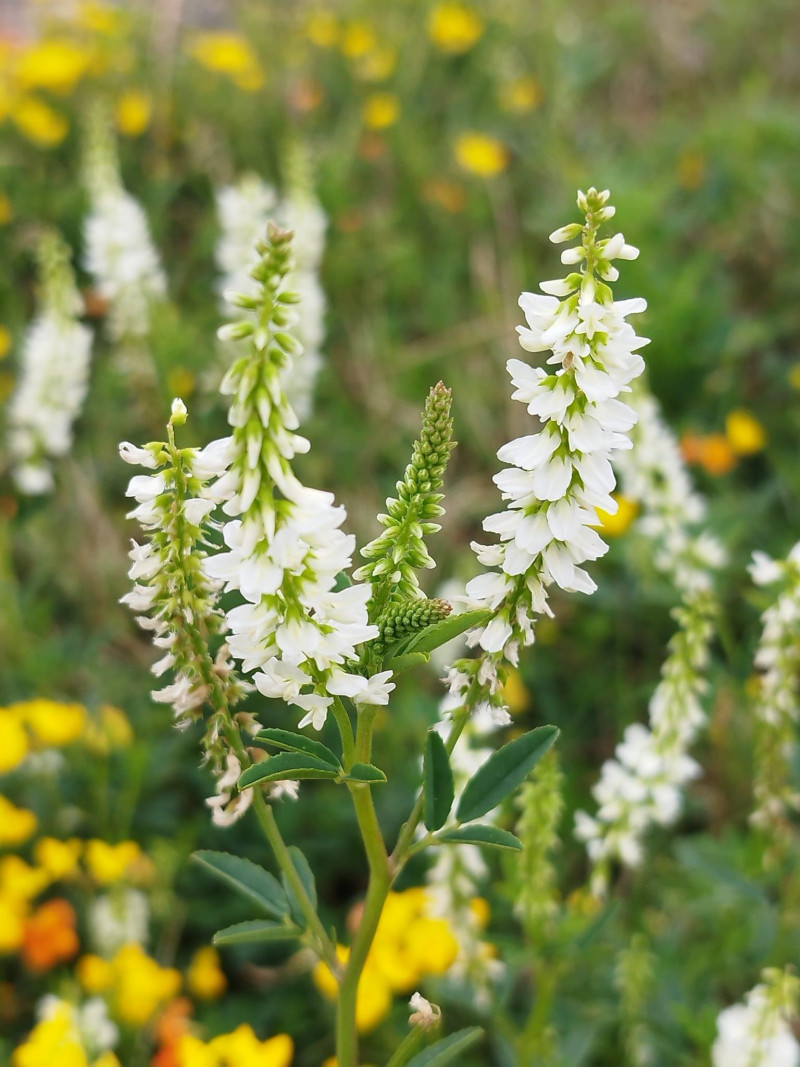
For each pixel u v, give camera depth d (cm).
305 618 19
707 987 33
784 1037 28
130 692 40
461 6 75
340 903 37
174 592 20
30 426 44
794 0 80
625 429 19
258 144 64
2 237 56
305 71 69
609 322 19
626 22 79
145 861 34
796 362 54
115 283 48
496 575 20
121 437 49
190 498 20
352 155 62
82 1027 30
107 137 48
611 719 42
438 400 19
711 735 38
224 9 77
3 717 35
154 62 66
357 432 50
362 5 75
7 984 34
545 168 66
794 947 31
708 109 71
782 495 47
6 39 72
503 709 21
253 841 37
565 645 43
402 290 57
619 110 75
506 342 54
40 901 35
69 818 36
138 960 32
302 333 47
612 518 44
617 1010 32
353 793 21
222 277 54
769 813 31
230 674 21
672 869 36
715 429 52
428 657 19
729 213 62
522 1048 29
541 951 29
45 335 43
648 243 57
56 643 40
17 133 61
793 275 58
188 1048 28
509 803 32
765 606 32
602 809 31
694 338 53
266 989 35
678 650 30
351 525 46
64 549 44
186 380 49
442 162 64
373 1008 30
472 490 48
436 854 31
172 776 38
